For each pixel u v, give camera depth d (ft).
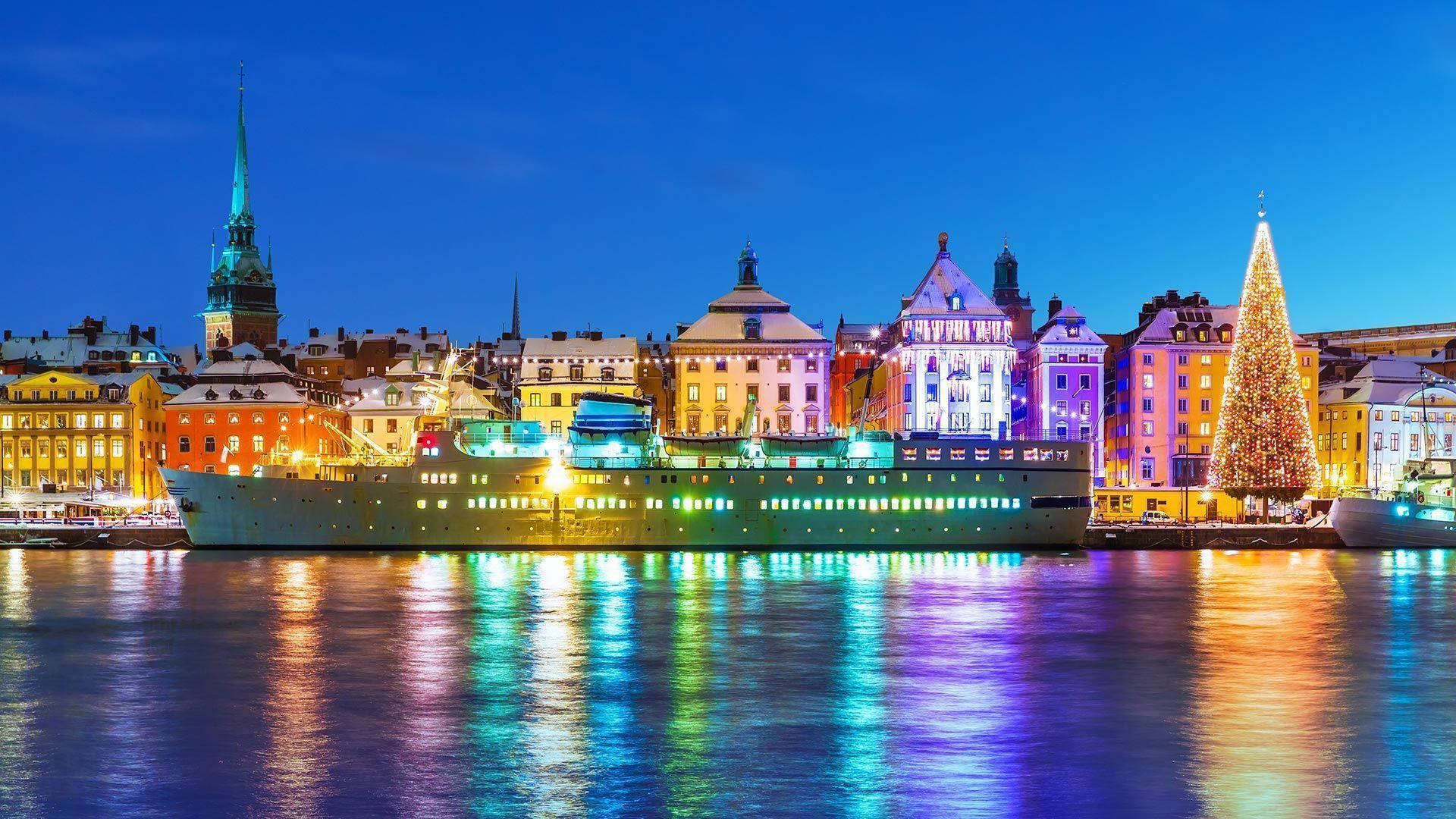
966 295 533.55
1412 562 399.24
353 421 570.05
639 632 259.60
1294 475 459.32
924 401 522.47
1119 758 168.76
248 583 333.01
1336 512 456.04
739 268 546.26
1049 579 345.51
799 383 524.52
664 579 344.08
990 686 210.18
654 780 158.92
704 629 262.47
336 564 380.58
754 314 533.14
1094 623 272.31
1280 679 216.95
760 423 522.47
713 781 158.81
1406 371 579.48
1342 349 634.84
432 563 385.50
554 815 147.13
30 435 547.08
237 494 419.54
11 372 644.27
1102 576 355.56
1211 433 553.64
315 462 448.24
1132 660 232.32
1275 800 151.84
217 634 257.14
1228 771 162.81
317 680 214.07
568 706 195.93
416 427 474.49
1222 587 331.16
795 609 289.33
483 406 561.43
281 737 178.50
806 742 175.63
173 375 633.61
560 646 244.22
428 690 206.69
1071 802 151.23
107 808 150.10
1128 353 561.43
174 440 554.05
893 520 424.87
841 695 203.31
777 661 230.27
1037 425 551.59
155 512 538.47
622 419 424.87
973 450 428.15
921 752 171.01
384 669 222.89
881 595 313.12
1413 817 146.10
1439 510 441.27
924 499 425.28
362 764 165.37
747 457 425.69
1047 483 429.79
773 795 153.38
